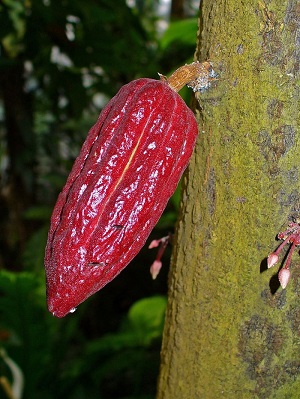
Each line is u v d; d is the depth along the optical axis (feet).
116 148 1.17
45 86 4.65
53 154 5.24
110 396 4.26
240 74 1.19
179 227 1.38
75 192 1.17
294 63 1.16
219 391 1.38
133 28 4.41
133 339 3.30
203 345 1.38
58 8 3.87
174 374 1.45
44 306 3.00
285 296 1.27
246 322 1.32
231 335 1.34
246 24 1.17
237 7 1.18
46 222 4.72
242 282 1.30
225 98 1.22
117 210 1.15
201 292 1.35
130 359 3.36
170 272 1.46
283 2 1.14
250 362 1.34
